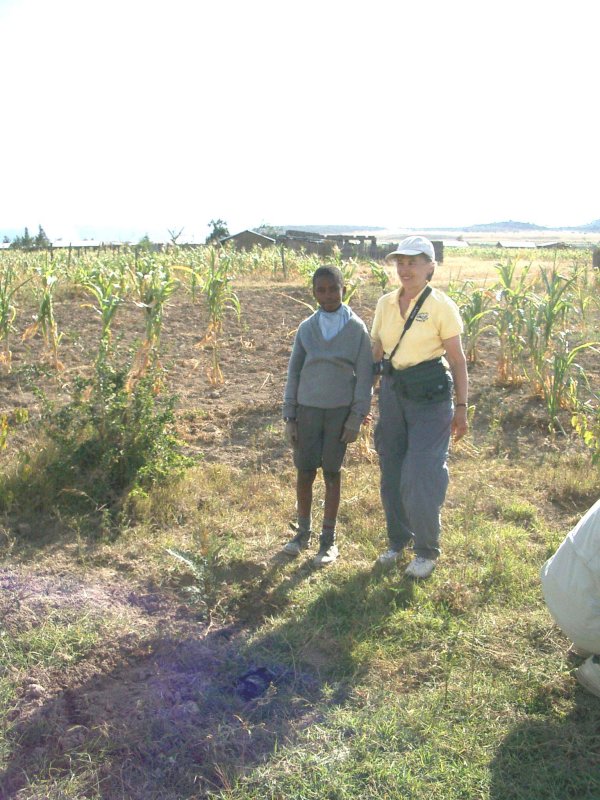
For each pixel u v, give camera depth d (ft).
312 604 13.09
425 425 13.85
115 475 17.35
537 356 25.40
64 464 16.99
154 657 11.55
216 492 17.89
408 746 9.67
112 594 13.29
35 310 40.34
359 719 10.11
